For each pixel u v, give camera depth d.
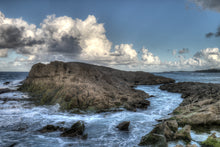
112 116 11.68
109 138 7.68
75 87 15.48
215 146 6.07
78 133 8.08
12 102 14.23
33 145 6.70
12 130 8.51
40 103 14.18
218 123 9.05
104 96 15.05
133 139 7.57
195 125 8.94
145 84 37.03
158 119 10.53
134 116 11.67
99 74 24.20
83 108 13.24
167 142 6.74
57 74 19.81
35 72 20.94
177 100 17.92
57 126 8.91
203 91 20.09
